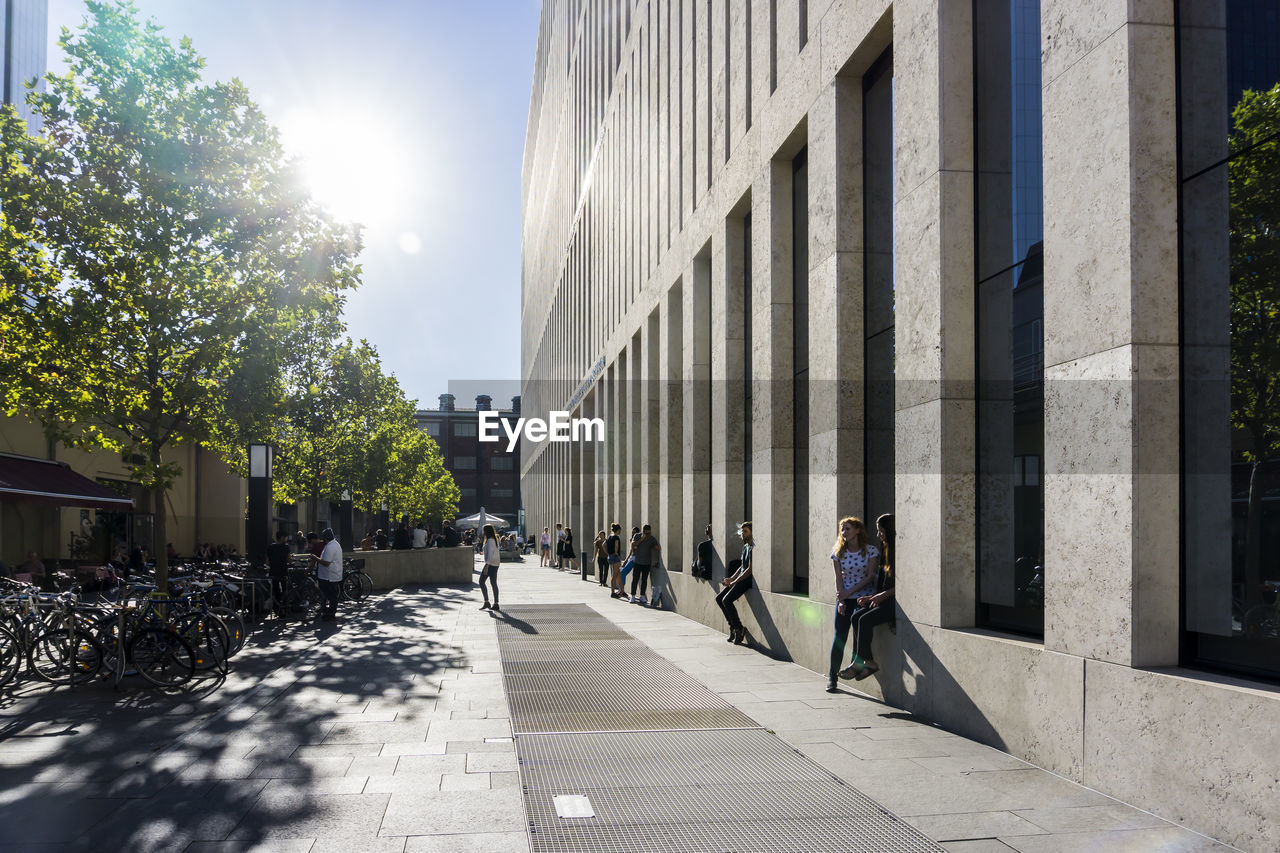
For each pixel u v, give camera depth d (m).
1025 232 6.99
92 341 11.98
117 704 8.59
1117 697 5.36
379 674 10.39
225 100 12.76
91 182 12.20
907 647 8.14
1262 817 4.31
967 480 7.58
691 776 5.95
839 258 9.97
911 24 8.27
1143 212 5.45
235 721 7.79
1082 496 5.78
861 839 4.71
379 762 6.36
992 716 6.72
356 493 38.88
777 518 12.42
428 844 4.69
